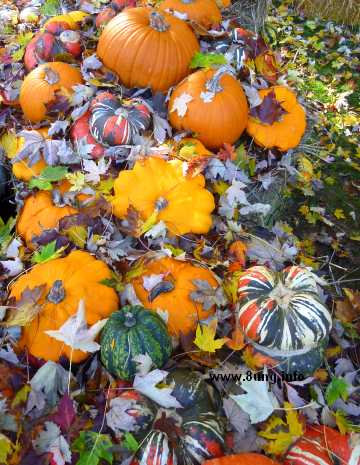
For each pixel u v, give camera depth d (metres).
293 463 1.85
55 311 2.09
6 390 1.94
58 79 3.05
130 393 1.90
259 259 2.73
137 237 2.47
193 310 2.22
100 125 2.75
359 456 1.87
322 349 2.19
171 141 2.91
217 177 2.94
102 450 1.76
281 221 3.46
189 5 3.68
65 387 2.01
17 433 1.81
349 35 6.20
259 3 4.83
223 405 2.00
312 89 5.11
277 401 2.02
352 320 2.76
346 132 4.52
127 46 3.06
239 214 2.99
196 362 2.13
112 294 2.23
